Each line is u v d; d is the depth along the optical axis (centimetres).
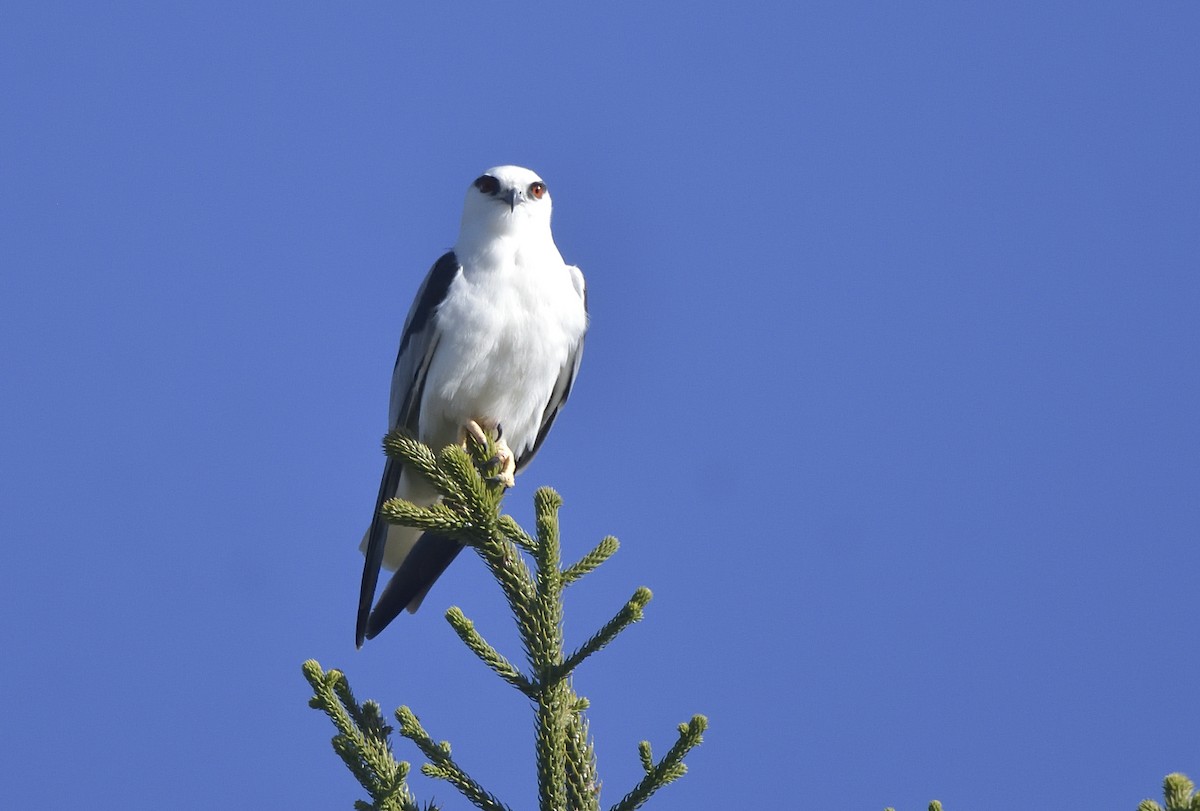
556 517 679
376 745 641
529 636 654
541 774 629
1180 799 481
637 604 632
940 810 650
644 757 672
